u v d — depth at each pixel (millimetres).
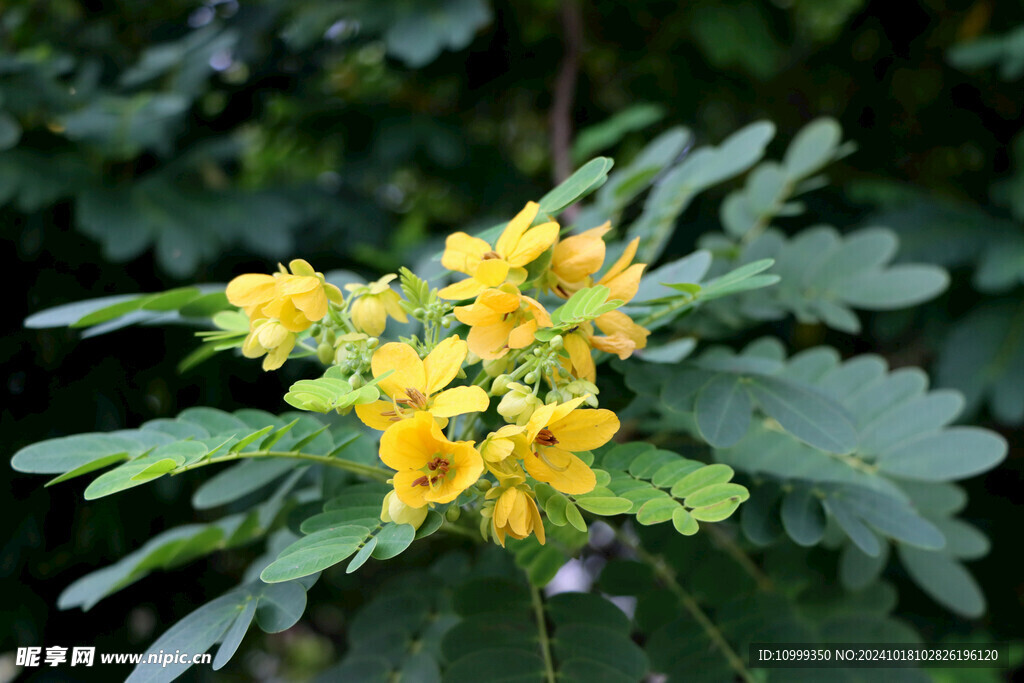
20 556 712
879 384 532
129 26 1027
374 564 1080
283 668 1536
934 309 936
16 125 729
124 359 762
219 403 780
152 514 798
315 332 424
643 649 497
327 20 885
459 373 417
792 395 453
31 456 419
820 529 450
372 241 1001
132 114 789
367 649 498
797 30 1232
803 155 641
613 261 541
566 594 471
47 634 758
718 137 1226
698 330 603
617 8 1077
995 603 936
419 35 844
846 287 581
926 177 1175
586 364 403
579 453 401
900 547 542
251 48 950
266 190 884
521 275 398
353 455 488
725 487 390
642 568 513
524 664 445
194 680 748
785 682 476
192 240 778
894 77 1169
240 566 930
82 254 796
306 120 1035
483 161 1070
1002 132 1095
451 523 454
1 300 749
